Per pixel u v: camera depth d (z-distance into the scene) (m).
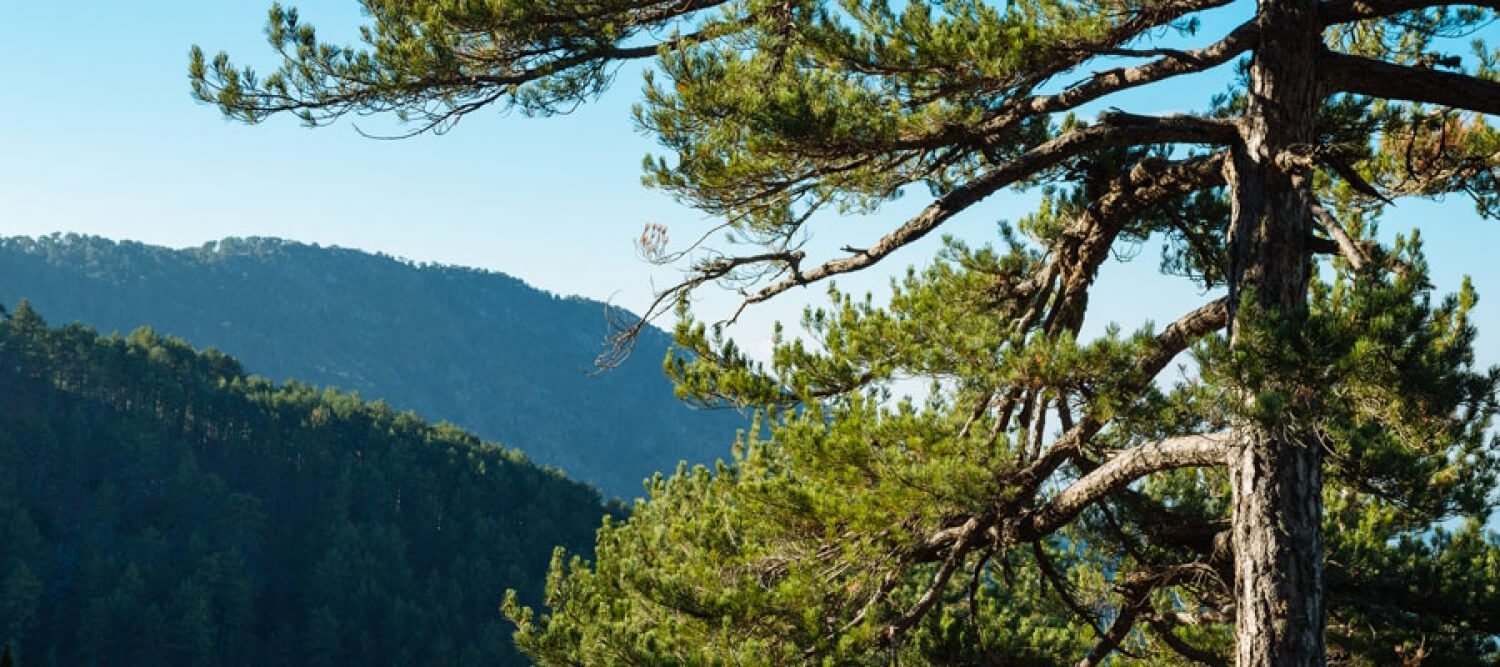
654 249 6.95
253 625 149.12
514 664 147.00
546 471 188.75
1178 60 6.13
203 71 7.62
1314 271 7.24
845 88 6.50
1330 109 7.48
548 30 7.07
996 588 10.69
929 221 6.38
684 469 8.98
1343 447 5.62
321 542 159.50
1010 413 6.94
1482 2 6.26
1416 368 5.01
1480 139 7.37
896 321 6.61
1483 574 8.59
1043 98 6.36
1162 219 8.07
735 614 6.79
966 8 6.38
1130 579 7.65
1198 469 9.48
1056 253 7.21
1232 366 5.07
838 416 6.70
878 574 7.09
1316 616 5.83
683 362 7.14
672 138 6.65
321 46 7.50
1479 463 7.20
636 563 7.89
